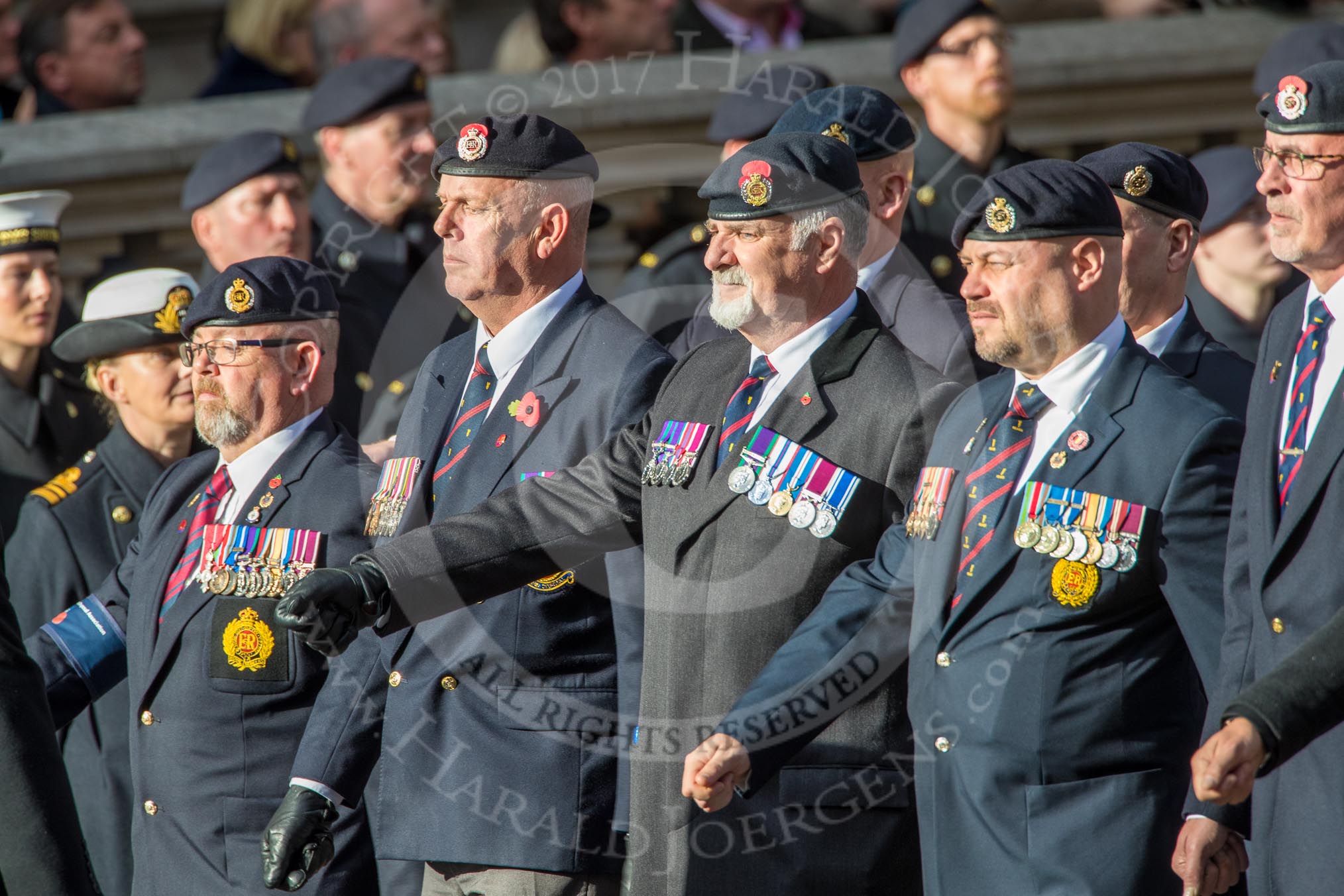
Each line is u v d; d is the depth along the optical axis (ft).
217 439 57.62
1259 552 45.19
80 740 65.26
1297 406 46.21
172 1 125.18
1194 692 47.50
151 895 56.80
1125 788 46.06
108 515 66.49
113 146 87.86
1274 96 46.80
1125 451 47.11
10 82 104.42
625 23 85.76
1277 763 40.98
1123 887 45.55
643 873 48.62
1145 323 55.01
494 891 50.72
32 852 45.24
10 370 74.18
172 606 57.00
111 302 67.21
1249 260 68.39
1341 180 45.83
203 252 88.22
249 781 55.67
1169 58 89.56
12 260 73.15
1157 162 54.19
